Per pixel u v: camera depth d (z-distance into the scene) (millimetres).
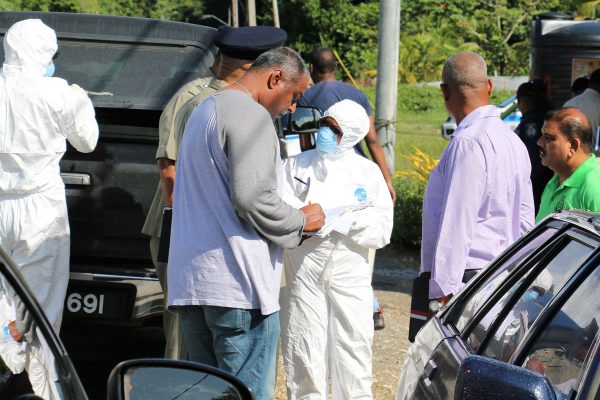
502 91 59250
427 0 66250
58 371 4039
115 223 9211
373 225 8234
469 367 4172
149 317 8922
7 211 8508
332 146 8219
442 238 7414
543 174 15547
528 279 5445
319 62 11906
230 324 6473
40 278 8586
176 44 10305
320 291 8234
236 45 7859
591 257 4750
